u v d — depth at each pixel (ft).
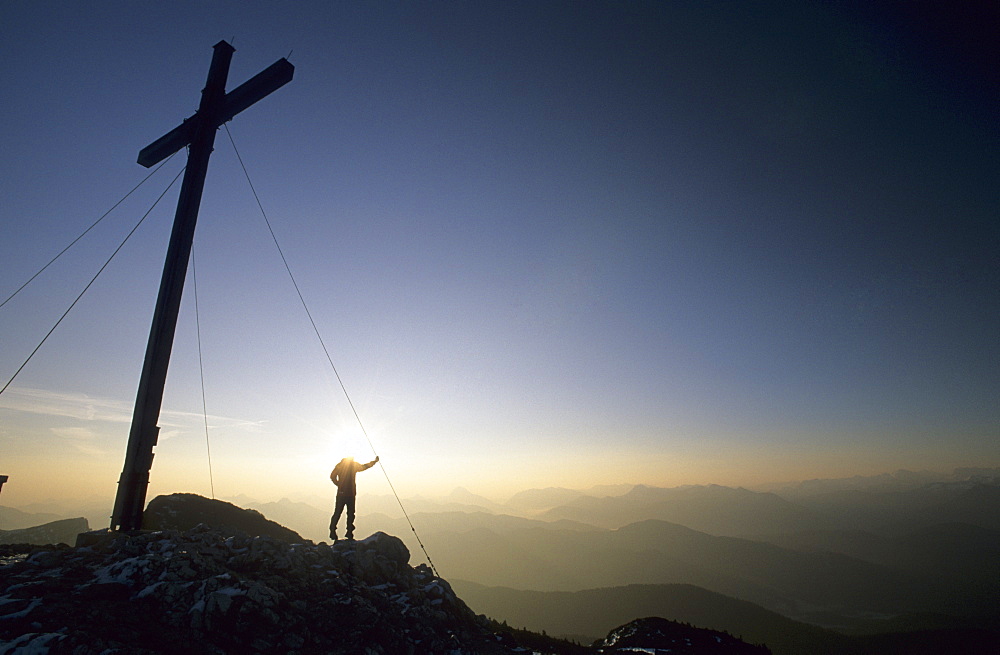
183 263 56.03
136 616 29.96
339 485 60.54
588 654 55.52
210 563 38.52
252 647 31.17
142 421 50.60
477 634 49.80
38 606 28.09
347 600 41.01
